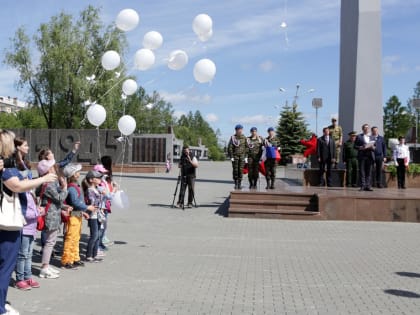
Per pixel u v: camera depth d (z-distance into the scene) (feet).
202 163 239.50
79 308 16.62
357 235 34.09
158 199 57.52
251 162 49.42
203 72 28.35
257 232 34.83
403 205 40.70
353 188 51.55
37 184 15.29
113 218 41.34
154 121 275.80
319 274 22.34
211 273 22.21
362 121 58.44
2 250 15.15
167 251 27.45
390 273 22.68
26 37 139.95
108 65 29.96
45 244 20.95
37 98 145.59
